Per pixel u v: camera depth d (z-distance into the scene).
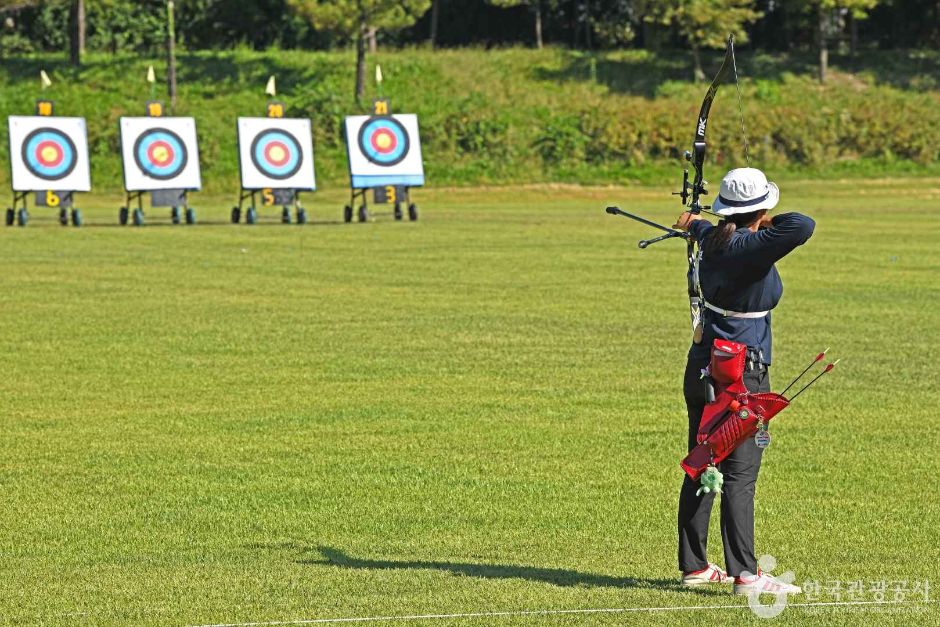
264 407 30.34
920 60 156.50
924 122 137.25
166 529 20.47
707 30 143.12
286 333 41.28
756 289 17.03
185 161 90.69
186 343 39.44
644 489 22.88
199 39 166.88
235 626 15.58
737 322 17.19
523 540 19.70
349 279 55.53
